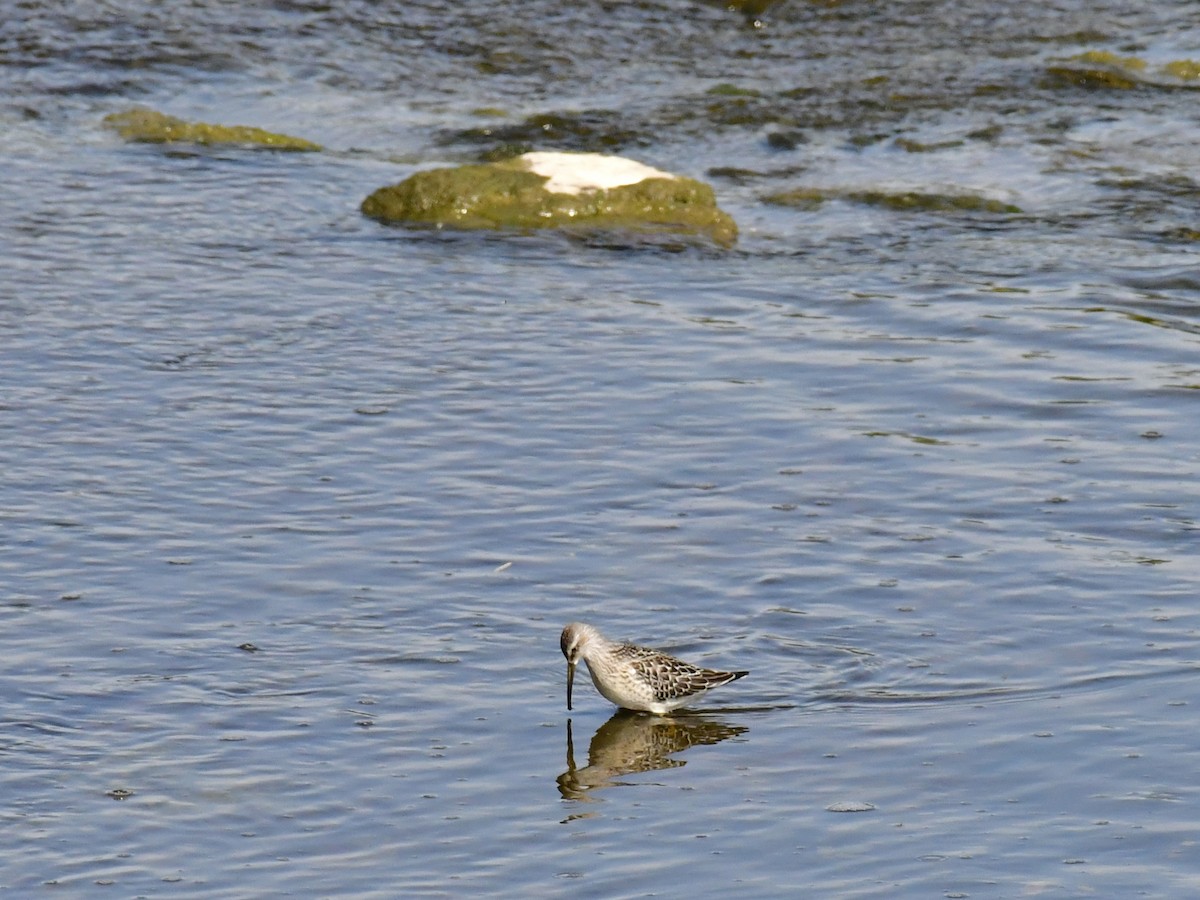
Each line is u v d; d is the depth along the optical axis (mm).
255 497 59031
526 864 38562
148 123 103688
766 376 70125
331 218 90625
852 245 87312
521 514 57750
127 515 57406
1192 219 89875
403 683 46906
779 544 55312
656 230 88938
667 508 58156
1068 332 74688
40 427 64812
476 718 45250
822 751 43406
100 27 119625
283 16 122875
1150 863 37812
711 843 39250
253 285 80875
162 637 49125
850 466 61312
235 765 42625
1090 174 97125
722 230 89250
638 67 116875
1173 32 122062
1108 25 123062
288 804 41000
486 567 53969
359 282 81562
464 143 103688
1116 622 49781
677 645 49000
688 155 101688
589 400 67812
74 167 97188
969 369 70625
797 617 50594
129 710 45062
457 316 77312
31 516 57188
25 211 89750
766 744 43875
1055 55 117500
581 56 118562
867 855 38531
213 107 109188
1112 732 43594
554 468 61531
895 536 55781
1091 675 46812
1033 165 98812
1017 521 56719
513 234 88500
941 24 123250
